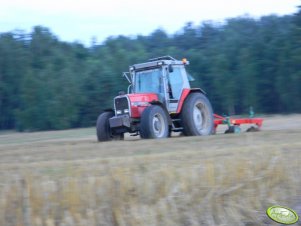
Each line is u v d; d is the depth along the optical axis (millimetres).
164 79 40250
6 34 140000
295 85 121938
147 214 17781
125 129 39312
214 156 23469
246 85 130375
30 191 17203
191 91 42094
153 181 18859
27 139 65250
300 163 22594
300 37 123000
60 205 17234
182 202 18672
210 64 137875
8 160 25938
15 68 135500
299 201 20578
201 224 18469
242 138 34156
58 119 122312
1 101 134375
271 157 22672
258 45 130125
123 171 19469
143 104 39312
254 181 20453
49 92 123875
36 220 16656
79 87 124625
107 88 125750
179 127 41875
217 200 19250
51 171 20203
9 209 16828
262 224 19250
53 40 147500
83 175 19250
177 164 21359
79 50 150500
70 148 31375
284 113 121500
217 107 137250
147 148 29500
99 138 40531
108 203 17719
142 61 136625
